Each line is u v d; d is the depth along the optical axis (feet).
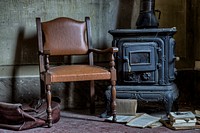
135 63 9.67
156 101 9.68
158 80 9.70
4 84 10.75
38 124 8.81
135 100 9.65
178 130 8.42
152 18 10.21
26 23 10.91
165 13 11.98
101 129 8.61
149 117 9.51
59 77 8.68
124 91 9.86
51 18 11.12
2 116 8.85
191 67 12.18
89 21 10.72
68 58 11.32
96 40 11.58
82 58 11.47
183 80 12.06
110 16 11.65
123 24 11.76
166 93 9.58
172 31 9.52
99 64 11.66
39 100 9.72
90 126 8.93
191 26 12.17
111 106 9.40
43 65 10.01
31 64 11.02
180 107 11.12
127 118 9.44
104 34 11.64
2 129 8.75
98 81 11.54
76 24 10.53
